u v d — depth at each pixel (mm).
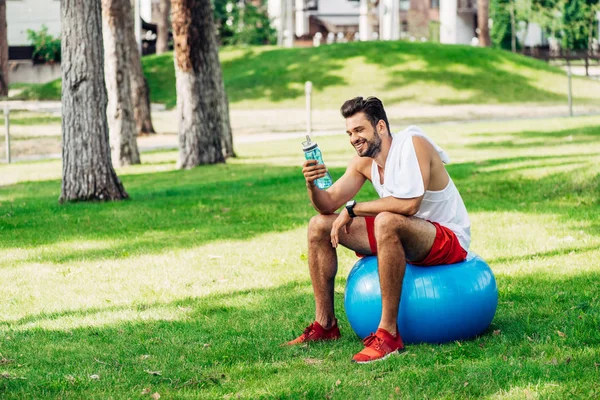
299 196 13516
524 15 69562
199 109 19359
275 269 8336
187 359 5406
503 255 8562
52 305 7113
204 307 6875
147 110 29578
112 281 7996
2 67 42812
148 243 9938
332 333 5777
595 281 7234
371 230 5562
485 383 4668
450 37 68625
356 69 40906
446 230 5359
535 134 22141
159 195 14508
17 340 5992
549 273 7629
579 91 39469
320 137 25938
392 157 5336
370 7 65250
